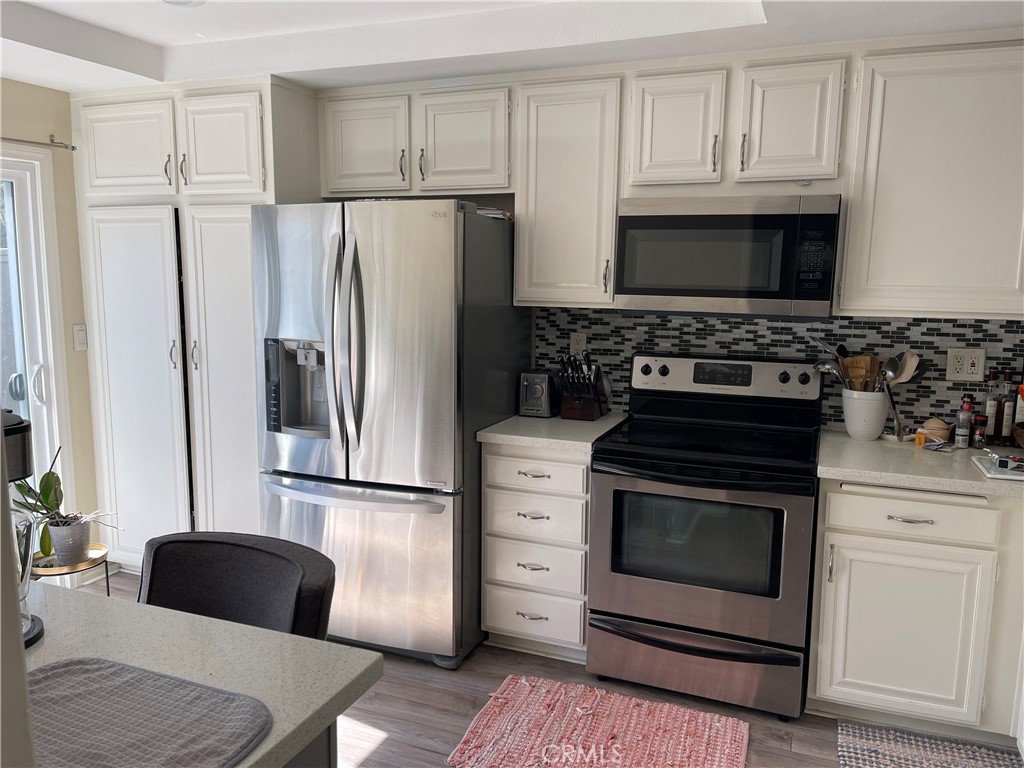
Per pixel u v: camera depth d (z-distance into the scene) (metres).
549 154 2.86
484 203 3.27
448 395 2.66
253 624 1.52
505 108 2.89
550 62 2.73
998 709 2.31
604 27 2.46
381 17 2.68
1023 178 2.32
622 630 2.63
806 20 2.23
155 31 2.86
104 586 3.50
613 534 2.62
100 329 3.43
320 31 2.82
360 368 2.76
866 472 2.30
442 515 2.72
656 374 3.01
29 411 3.37
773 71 2.52
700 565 2.53
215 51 2.98
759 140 2.57
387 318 2.70
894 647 2.38
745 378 2.89
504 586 2.88
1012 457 2.42
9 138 3.08
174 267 3.21
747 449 2.55
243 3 2.54
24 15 2.56
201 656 1.20
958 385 2.73
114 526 3.49
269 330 2.91
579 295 2.89
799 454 2.49
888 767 2.27
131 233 3.27
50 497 2.93
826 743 2.39
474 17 2.62
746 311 2.58
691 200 2.59
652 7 2.39
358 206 2.68
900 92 2.40
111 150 3.27
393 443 2.76
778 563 2.42
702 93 2.62
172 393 3.31
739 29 2.32
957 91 2.35
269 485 2.99
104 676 1.13
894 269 2.49
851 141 2.48
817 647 2.46
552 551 2.77
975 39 2.32
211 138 3.07
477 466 2.85
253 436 3.17
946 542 2.29
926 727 2.45
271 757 0.96
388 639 2.87
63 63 2.81
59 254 3.34
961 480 2.21
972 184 2.37
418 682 2.73
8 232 3.22
